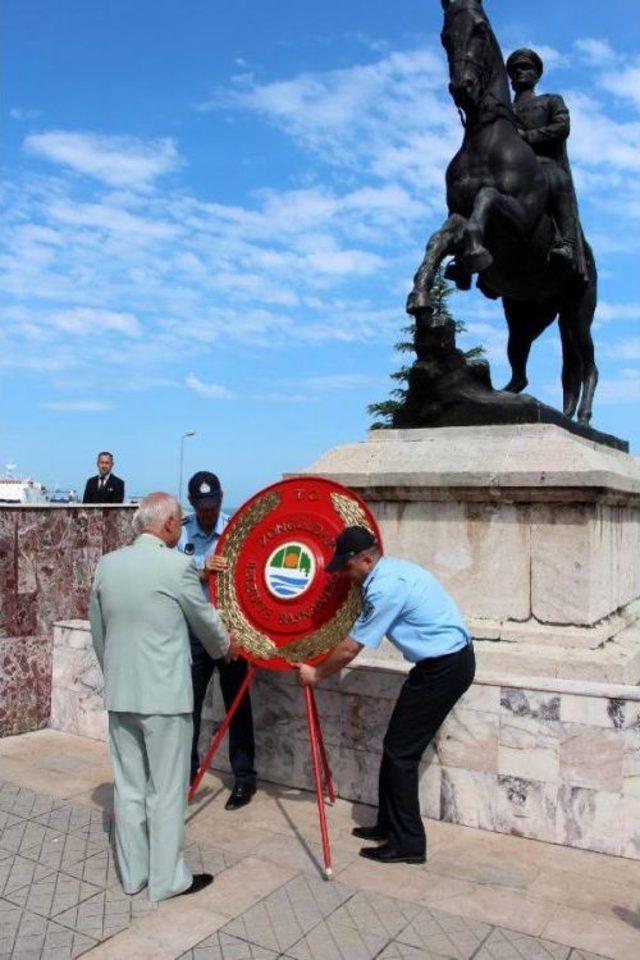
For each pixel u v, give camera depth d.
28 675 6.26
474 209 6.07
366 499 5.52
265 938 3.21
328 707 4.73
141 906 3.47
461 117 6.69
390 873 3.78
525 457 5.14
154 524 3.83
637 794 3.90
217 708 5.23
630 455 7.25
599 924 3.34
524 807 4.16
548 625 4.88
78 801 4.71
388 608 3.82
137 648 3.59
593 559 4.85
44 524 6.40
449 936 3.24
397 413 6.14
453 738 4.33
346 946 3.16
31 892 3.60
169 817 3.56
